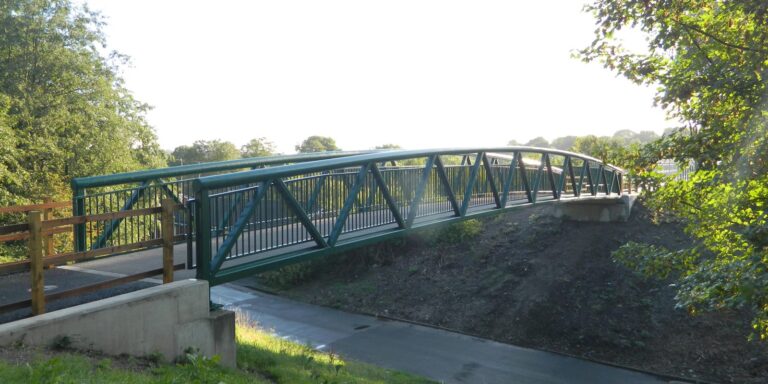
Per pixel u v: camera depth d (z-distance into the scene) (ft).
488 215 44.06
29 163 69.87
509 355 50.93
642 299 55.47
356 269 79.61
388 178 35.42
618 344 50.90
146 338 19.44
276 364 26.50
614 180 73.56
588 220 73.46
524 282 63.46
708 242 27.22
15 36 71.15
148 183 36.60
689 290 24.32
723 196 23.93
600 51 28.02
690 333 50.03
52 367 13.37
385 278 74.28
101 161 77.10
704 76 23.35
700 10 25.21
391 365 47.65
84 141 75.51
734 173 23.22
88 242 34.14
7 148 60.13
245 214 24.62
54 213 66.54
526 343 54.03
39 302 18.11
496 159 70.28
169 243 21.71
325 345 53.52
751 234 19.47
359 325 61.36
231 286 82.74
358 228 33.24
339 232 29.91
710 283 21.94
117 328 18.47
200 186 22.63
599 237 68.69
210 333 21.94
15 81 71.46
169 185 35.09
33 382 12.66
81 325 17.44
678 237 66.28
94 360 16.74
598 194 68.23
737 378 43.75
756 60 21.85
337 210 32.04
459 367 47.44
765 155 22.07
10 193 61.16
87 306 17.98
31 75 73.46
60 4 75.56
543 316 56.59
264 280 83.20
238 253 26.55
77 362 15.69
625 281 58.59
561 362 49.14
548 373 46.29
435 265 73.46
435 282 69.56
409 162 80.07
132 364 17.99
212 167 40.91
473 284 66.44
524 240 72.49
